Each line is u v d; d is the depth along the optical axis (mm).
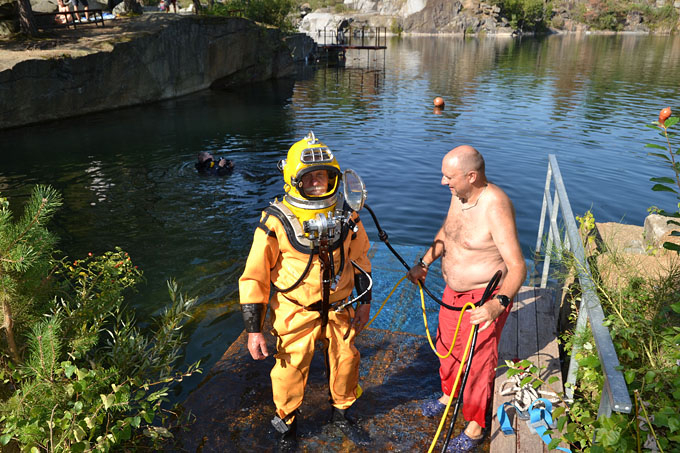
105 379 3264
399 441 3379
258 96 24156
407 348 4426
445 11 93500
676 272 3943
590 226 5895
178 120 18141
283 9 36906
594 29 110938
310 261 3043
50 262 3695
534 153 13289
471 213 3205
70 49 18828
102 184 10398
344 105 21625
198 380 4266
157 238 7543
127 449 3328
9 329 3297
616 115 19172
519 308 4352
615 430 2303
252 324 3104
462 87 27219
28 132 15906
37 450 2902
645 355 3295
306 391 3879
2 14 20938
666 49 59531
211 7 32969
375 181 10750
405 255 6730
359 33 90812
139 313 5438
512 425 3221
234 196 9500
